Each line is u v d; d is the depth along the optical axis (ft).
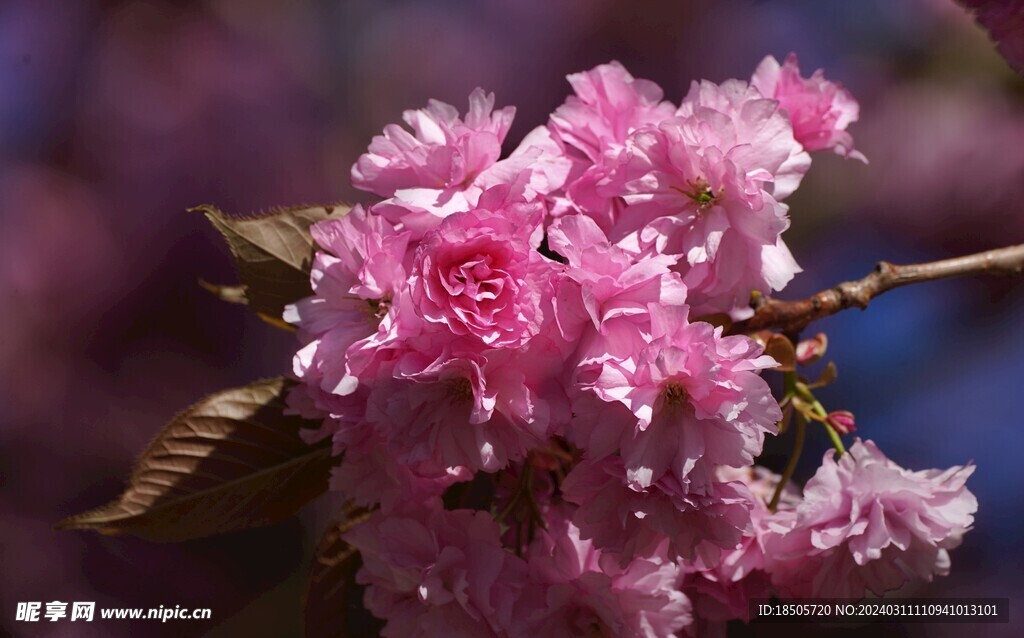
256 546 3.82
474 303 2.10
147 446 2.32
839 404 3.82
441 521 2.20
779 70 2.34
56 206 4.48
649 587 2.22
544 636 2.19
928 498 2.24
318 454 2.35
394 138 2.21
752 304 2.37
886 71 4.36
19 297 4.37
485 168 2.19
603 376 2.10
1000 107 4.26
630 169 2.18
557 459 2.32
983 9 2.32
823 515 2.25
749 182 2.14
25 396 4.31
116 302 4.46
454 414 2.15
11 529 4.09
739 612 2.30
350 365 2.16
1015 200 4.16
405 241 2.14
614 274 2.12
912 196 4.17
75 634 3.86
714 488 2.14
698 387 2.09
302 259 2.29
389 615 2.24
